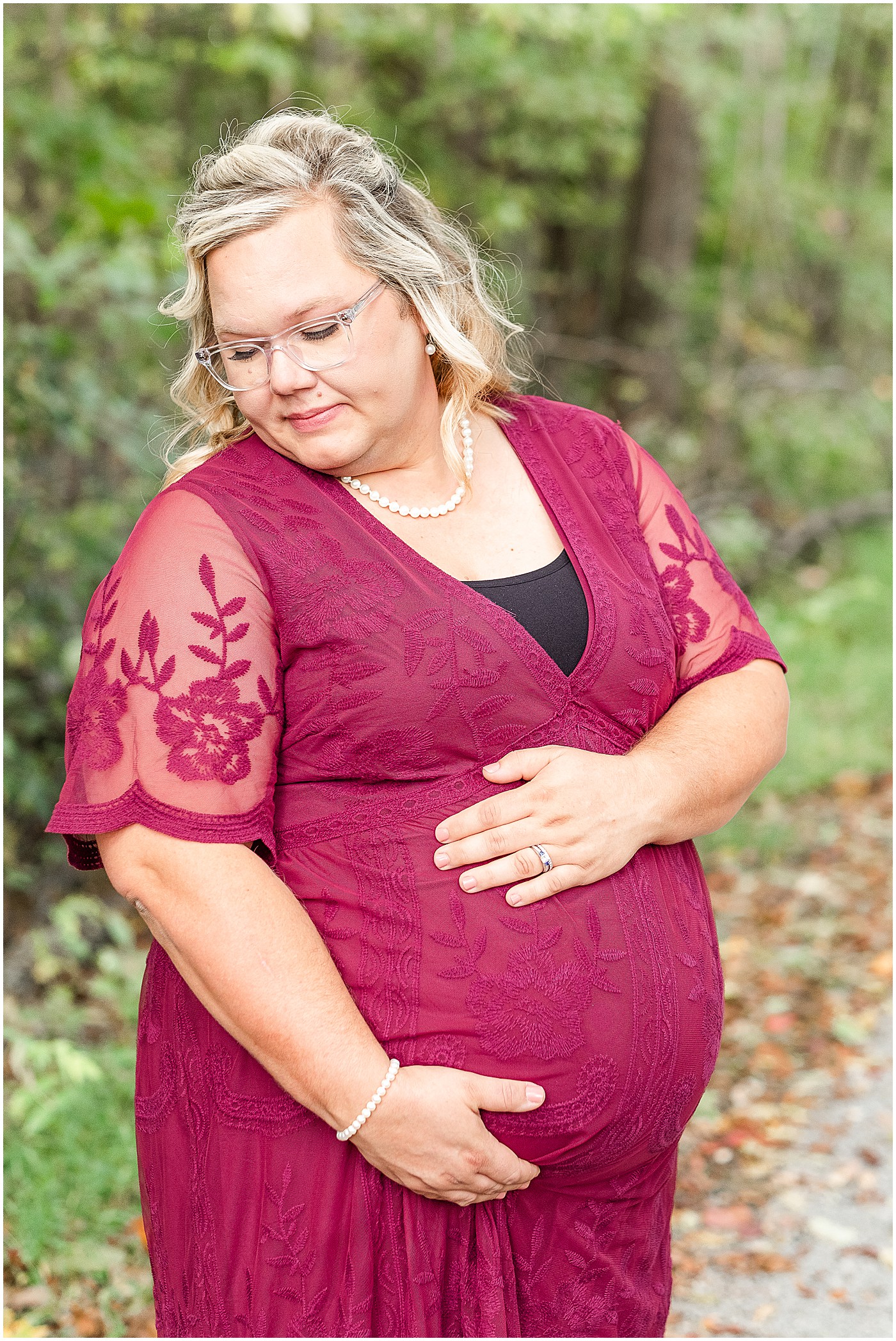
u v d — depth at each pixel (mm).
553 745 1663
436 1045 1578
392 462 1694
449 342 1669
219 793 1539
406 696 1583
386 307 1602
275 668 1604
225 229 1533
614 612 1731
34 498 4020
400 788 1630
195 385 1767
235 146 1688
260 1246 1611
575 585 1738
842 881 4676
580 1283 1716
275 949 1517
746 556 7891
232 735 1548
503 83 7332
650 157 9414
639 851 1738
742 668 1908
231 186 1581
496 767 1626
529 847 1611
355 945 1604
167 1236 1709
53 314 4527
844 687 6477
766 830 5094
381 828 1613
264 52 5934
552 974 1602
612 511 1857
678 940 1721
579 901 1641
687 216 9523
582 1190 1691
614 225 9773
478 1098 1554
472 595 1628
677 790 1712
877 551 8562
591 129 8055
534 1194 1674
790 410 9555
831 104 11781
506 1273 1664
